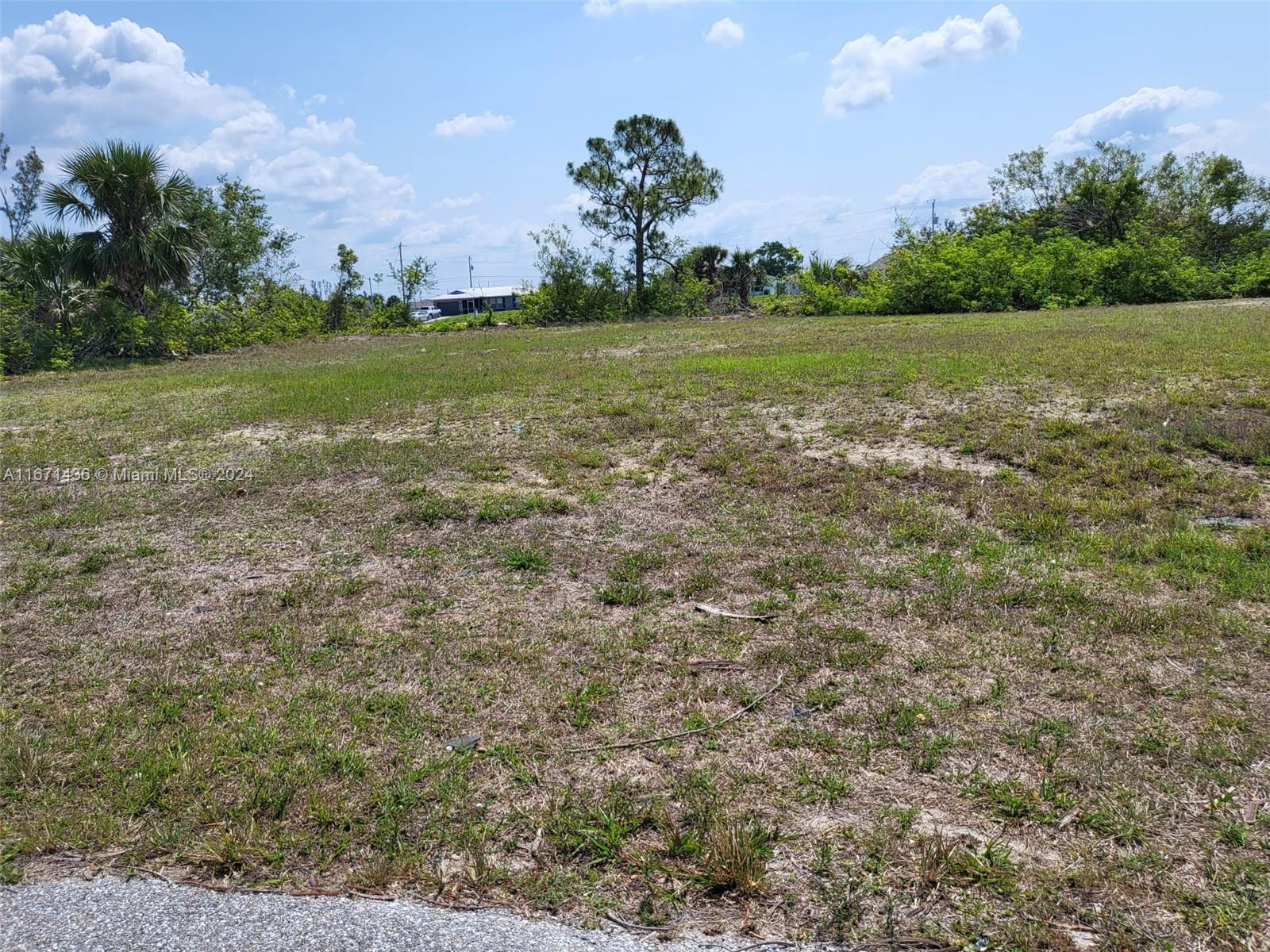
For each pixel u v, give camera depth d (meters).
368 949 2.36
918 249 31.11
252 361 21.23
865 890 2.51
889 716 3.39
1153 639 3.95
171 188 23.28
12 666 4.11
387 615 4.58
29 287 21.48
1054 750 3.14
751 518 5.91
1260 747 3.12
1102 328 16.09
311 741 3.33
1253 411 7.89
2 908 2.56
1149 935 2.32
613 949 2.34
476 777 3.11
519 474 7.33
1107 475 6.25
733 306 39.16
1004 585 4.59
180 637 4.38
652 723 3.44
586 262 37.69
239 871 2.68
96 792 3.08
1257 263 28.36
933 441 7.55
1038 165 35.81
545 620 4.44
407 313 40.78
